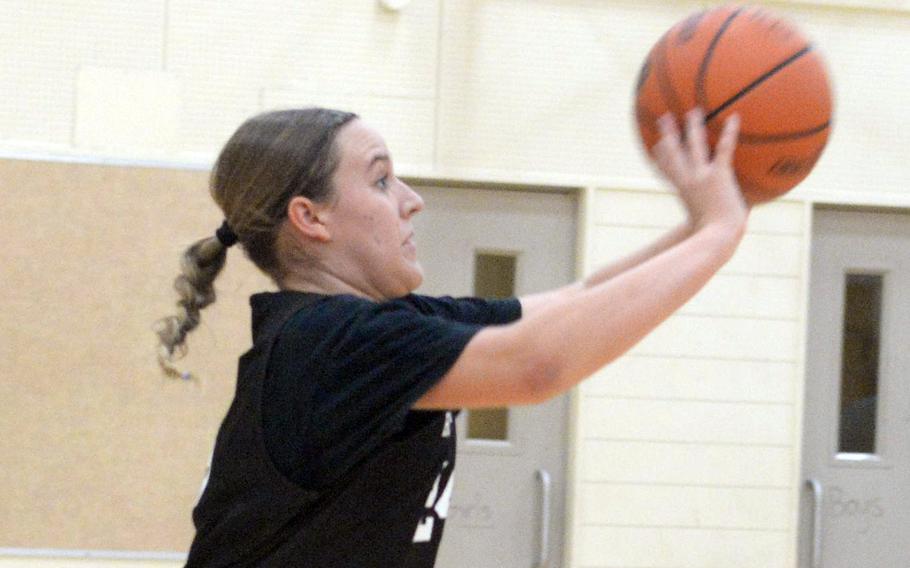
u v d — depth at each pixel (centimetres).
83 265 720
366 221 257
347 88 746
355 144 259
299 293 252
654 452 774
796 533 781
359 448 229
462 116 757
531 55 762
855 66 786
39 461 716
